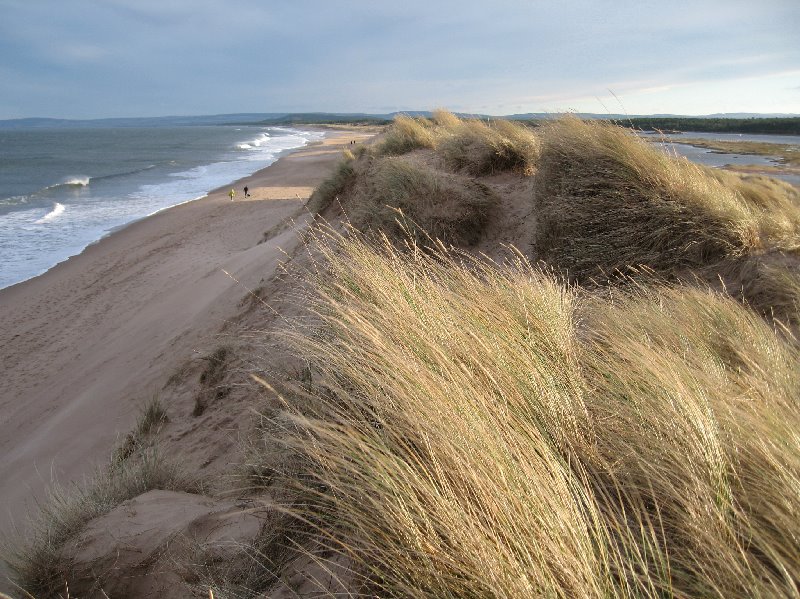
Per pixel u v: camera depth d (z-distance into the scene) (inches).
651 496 77.4
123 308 484.7
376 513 75.8
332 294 147.3
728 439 80.4
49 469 226.5
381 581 73.4
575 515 66.2
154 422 219.1
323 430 81.4
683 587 62.0
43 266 665.0
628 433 88.7
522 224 262.5
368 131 5054.1
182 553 104.6
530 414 91.0
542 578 58.2
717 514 66.0
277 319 246.7
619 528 66.5
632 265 196.9
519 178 311.3
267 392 175.5
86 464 217.8
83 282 587.5
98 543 116.3
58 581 110.1
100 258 688.4
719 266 187.3
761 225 200.1
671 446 80.3
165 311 418.9
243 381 209.5
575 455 83.7
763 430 76.3
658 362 101.1
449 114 569.6
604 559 61.6
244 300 326.3
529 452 75.7
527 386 96.9
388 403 88.4
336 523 81.2
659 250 197.5
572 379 103.4
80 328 455.2
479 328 110.8
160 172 1870.1
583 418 94.6
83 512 135.5
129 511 127.7
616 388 103.6
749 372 111.9
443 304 118.8
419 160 382.0
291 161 1926.7
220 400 213.3
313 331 148.9
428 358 98.7
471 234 263.1
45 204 1150.3
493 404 87.2
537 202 251.6
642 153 220.1
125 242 772.0
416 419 78.6
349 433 80.7
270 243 493.4
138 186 1465.3
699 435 79.4
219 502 126.0
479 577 60.1
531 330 122.6
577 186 224.4
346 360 102.8
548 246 225.8
